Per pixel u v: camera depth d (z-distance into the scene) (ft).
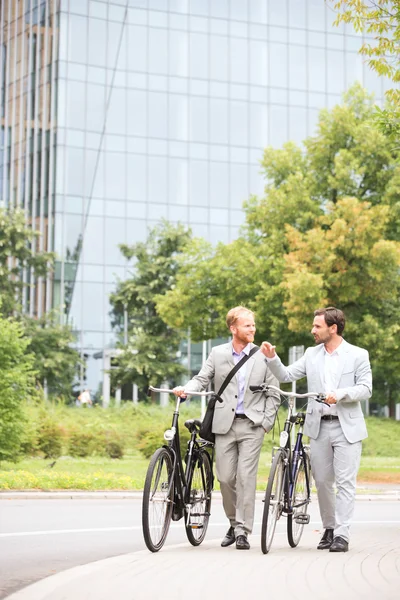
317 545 38.11
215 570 29.01
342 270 125.18
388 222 131.85
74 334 228.63
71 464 115.24
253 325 36.81
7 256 215.92
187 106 245.45
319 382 37.01
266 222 139.13
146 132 241.55
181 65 246.27
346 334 131.44
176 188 242.37
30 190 241.14
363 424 36.68
